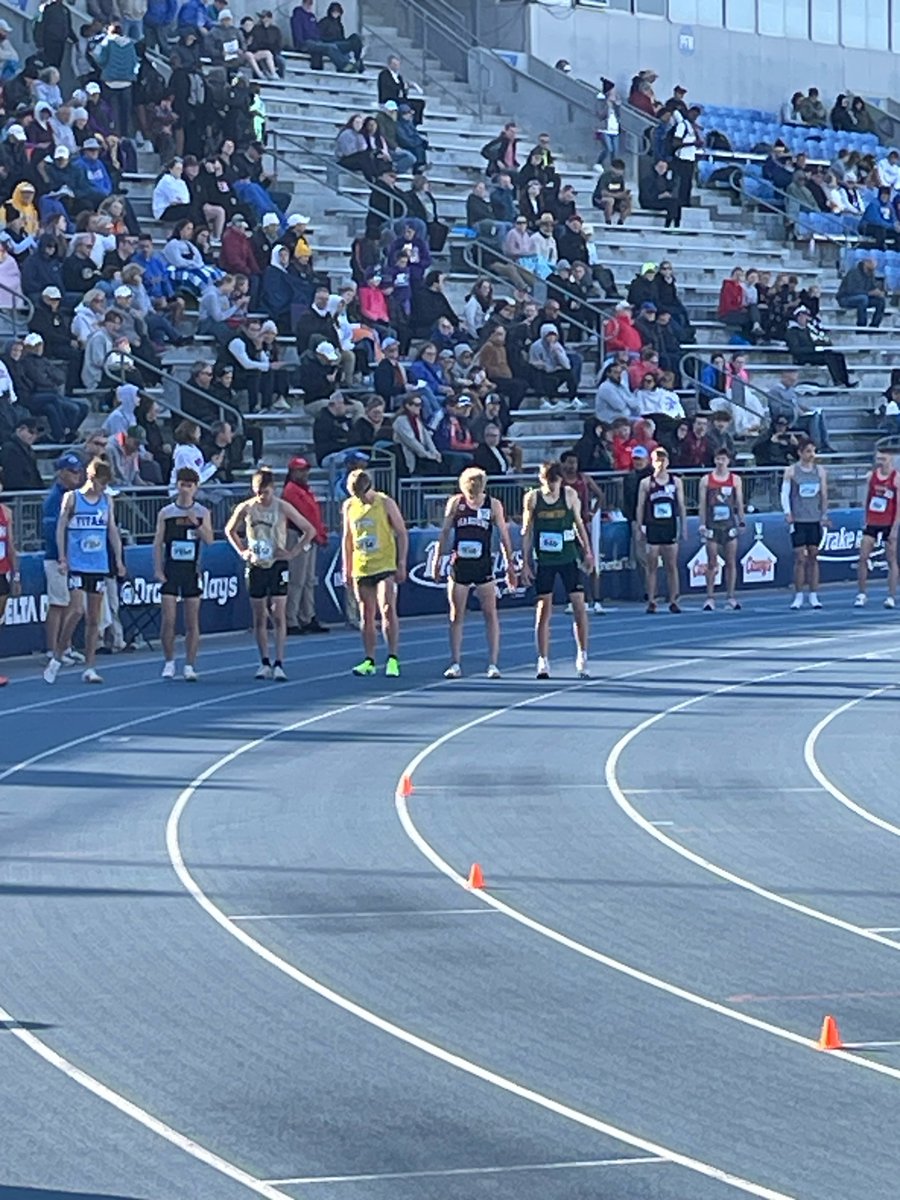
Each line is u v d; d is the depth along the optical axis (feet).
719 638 81.66
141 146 105.29
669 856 42.52
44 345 86.89
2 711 61.93
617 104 133.80
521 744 56.24
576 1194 23.31
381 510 69.56
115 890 39.01
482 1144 25.04
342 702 63.98
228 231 97.76
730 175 138.41
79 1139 25.22
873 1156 24.59
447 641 80.33
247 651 76.89
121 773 51.49
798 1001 31.78
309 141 117.91
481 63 135.64
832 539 106.22
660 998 31.94
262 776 51.19
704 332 122.31
